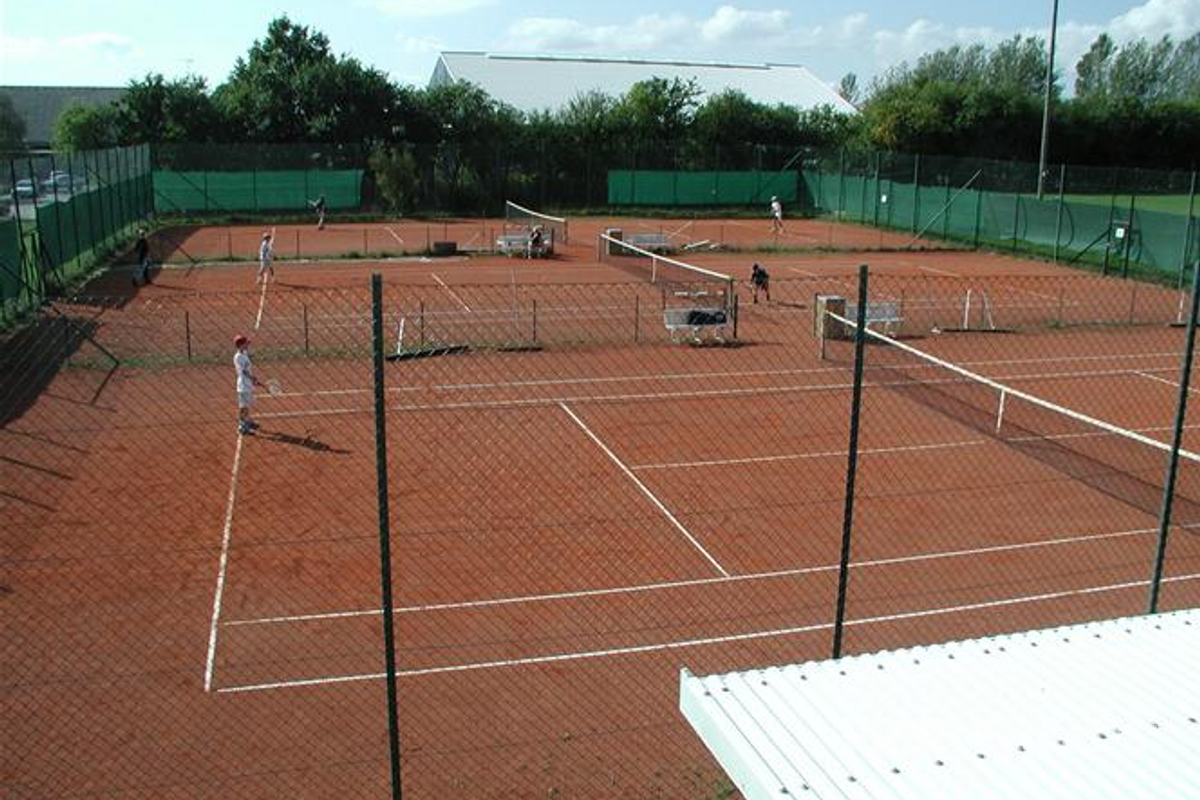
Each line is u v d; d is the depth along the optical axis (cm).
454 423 1759
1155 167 6488
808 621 1059
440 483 1457
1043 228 3944
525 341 2359
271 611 1067
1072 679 477
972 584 1155
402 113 5528
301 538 1255
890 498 1423
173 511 1338
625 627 1041
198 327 2464
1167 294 3144
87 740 838
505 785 787
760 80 7444
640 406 1881
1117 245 3597
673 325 2364
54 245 2906
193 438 1653
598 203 5600
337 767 808
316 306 2736
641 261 3691
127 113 5375
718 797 775
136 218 4319
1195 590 1153
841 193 5353
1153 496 1447
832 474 1520
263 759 816
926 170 4875
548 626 1041
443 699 909
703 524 1316
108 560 1184
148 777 791
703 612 1075
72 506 1348
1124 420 1856
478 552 1219
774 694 466
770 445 1658
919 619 1069
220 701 902
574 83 6944
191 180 4862
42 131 9438
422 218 5141
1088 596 1129
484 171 5434
